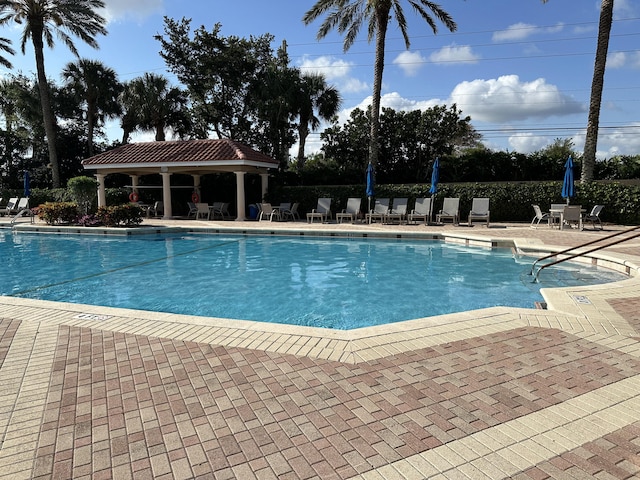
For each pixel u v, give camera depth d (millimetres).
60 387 3146
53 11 23938
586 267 8805
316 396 2969
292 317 5969
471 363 3492
